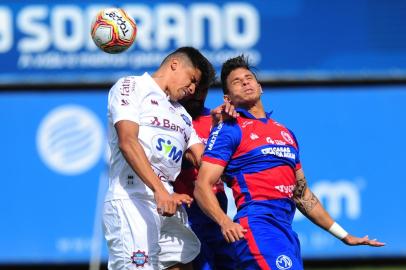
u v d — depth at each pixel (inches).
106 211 889.5
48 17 1739.7
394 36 1764.3
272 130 912.3
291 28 1753.2
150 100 887.7
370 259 1706.4
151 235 877.2
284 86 1745.8
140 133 877.8
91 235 1695.4
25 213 1699.1
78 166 1718.8
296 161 932.0
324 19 1758.1
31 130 1726.1
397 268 1690.5
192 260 954.1
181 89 912.9
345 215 1722.4
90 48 1743.4
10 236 1692.9
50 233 1694.1
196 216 981.8
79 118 1732.3
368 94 1749.5
